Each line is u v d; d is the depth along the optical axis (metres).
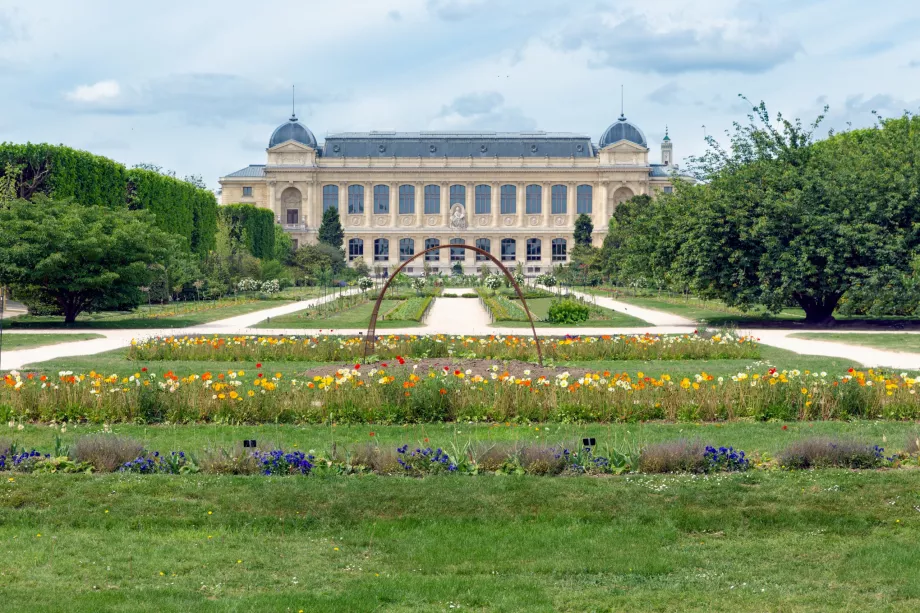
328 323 70.75
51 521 19.52
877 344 53.94
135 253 68.62
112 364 43.12
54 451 23.61
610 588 16.55
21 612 15.22
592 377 32.34
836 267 64.56
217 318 77.38
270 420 29.83
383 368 36.16
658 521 19.61
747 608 15.66
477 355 45.34
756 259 66.94
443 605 15.77
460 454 23.22
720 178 69.62
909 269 64.19
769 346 52.38
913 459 23.47
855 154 70.88
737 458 22.89
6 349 50.78
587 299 108.50
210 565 17.44
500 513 19.98
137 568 17.22
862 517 19.62
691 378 36.78
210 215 133.00
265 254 166.25
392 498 20.66
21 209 67.00
